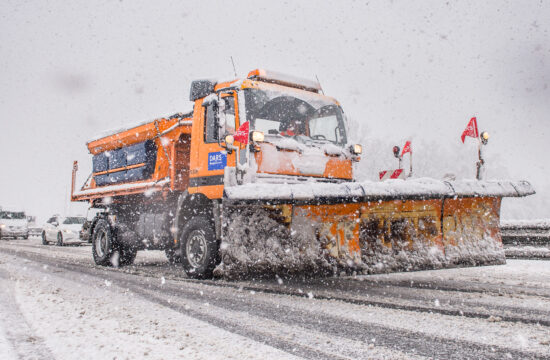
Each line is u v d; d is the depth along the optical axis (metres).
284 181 6.00
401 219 6.00
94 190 10.62
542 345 2.96
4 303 4.59
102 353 2.84
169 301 4.73
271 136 6.04
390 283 6.04
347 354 2.81
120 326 3.58
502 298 4.74
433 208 6.19
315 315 3.96
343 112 7.33
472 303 4.45
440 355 2.77
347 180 6.75
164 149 8.20
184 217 7.12
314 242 5.57
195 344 3.04
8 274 7.24
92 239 9.83
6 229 25.12
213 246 6.38
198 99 7.07
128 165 9.38
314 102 6.92
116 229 9.15
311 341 3.11
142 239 8.95
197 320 3.79
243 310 4.21
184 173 7.93
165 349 2.92
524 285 5.77
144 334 3.32
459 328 3.43
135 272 7.84
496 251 6.51
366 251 5.79
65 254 13.04
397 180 5.62
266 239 5.62
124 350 2.90
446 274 7.12
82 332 3.38
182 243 6.88
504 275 6.93
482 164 6.70
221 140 6.15
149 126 8.52
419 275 6.97
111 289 5.66
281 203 5.24
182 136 7.90
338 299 4.75
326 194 5.18
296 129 6.58
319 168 6.40
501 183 6.45
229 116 6.43
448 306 4.30
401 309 4.18
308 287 5.68
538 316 3.82
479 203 6.51
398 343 3.04
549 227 9.20
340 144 7.04
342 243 5.67
